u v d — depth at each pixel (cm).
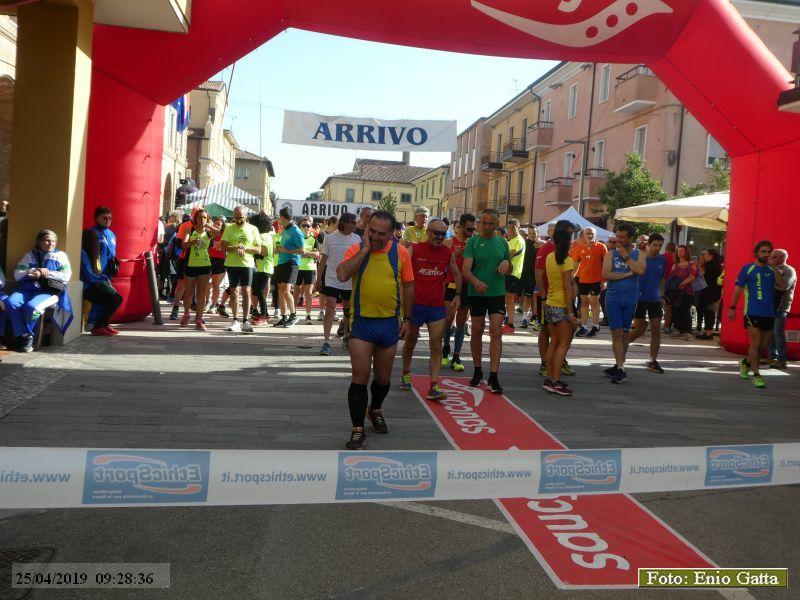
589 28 932
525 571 312
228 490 274
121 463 264
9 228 789
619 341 789
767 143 984
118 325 995
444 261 626
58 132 791
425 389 688
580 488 307
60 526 339
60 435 461
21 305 735
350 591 288
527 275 1291
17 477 255
